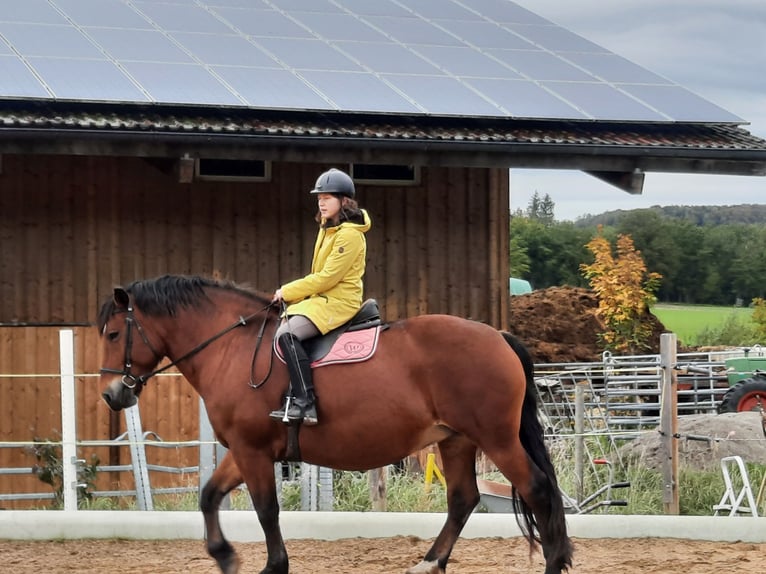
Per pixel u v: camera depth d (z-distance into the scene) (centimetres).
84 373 1616
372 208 1750
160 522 1127
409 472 1451
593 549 1080
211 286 938
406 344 881
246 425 888
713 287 7006
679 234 7131
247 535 1120
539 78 1847
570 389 1855
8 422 1587
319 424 876
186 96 1550
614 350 2645
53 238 1623
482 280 1789
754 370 2012
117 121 1505
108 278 1639
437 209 1775
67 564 1014
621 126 1780
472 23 2111
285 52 1786
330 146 1573
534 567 995
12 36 1678
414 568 905
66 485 1237
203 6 1964
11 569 995
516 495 894
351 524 1122
